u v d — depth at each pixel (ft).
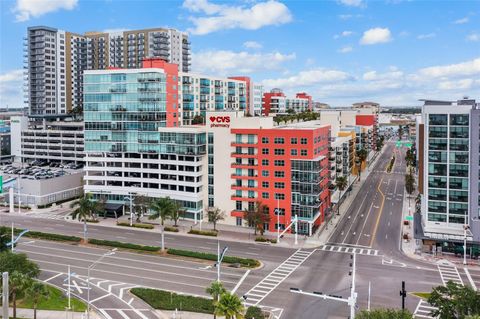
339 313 234.38
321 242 369.50
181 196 437.58
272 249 351.05
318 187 399.24
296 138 391.65
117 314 236.63
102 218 456.45
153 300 248.93
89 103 479.41
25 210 491.72
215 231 394.93
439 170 347.97
